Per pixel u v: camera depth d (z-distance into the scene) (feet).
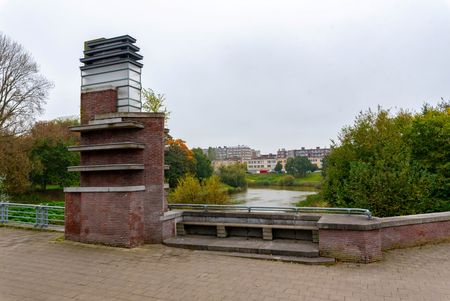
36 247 31.17
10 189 91.56
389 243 29.40
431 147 58.65
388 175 45.11
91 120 33.37
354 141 73.41
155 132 32.58
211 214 34.73
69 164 128.06
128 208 30.55
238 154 653.71
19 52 102.37
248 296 19.54
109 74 34.50
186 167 136.77
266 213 33.04
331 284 21.33
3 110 90.07
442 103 90.48
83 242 32.35
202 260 26.84
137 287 21.16
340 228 26.23
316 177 313.32
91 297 19.69
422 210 47.83
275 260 26.71
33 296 19.92
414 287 20.71
